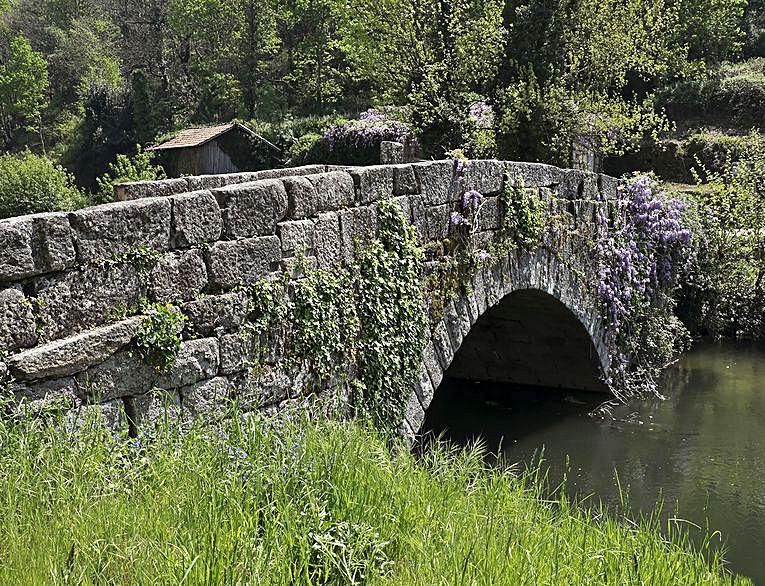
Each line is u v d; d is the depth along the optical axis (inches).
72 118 2058.3
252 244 234.2
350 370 270.2
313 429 205.3
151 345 199.9
